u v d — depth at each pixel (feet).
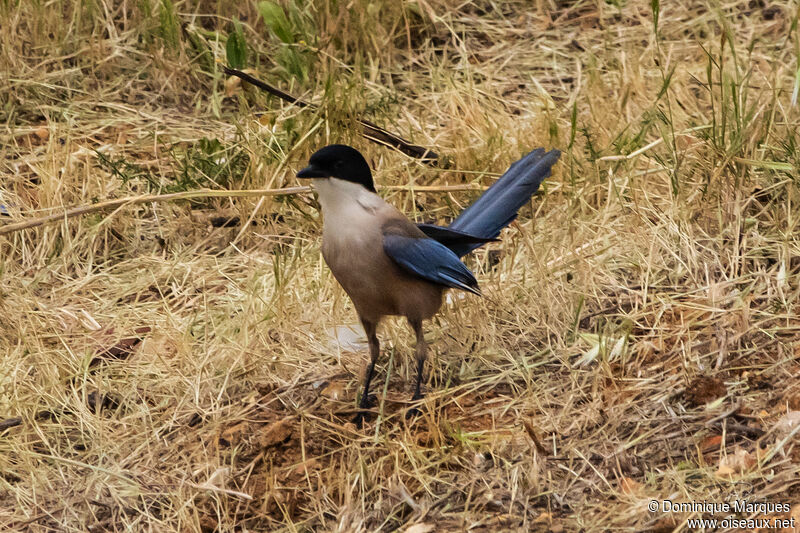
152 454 29.48
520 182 33.58
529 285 35.04
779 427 26.96
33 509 27.78
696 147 38.86
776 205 36.45
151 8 53.31
